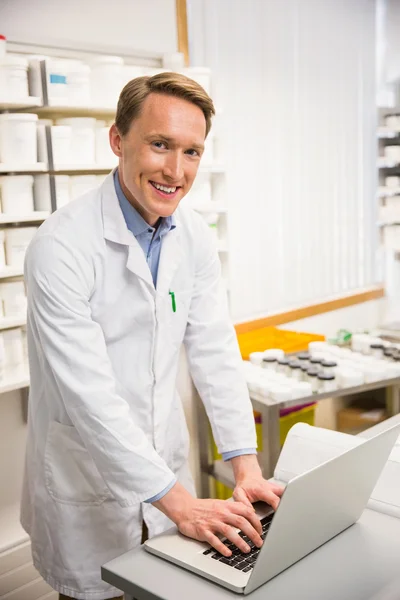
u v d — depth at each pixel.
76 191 2.53
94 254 1.59
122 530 1.74
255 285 3.76
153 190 1.48
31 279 1.54
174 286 1.76
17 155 2.33
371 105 4.28
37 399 1.76
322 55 3.92
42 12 2.70
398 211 4.03
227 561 1.23
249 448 1.75
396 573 1.21
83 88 2.44
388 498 1.46
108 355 1.70
